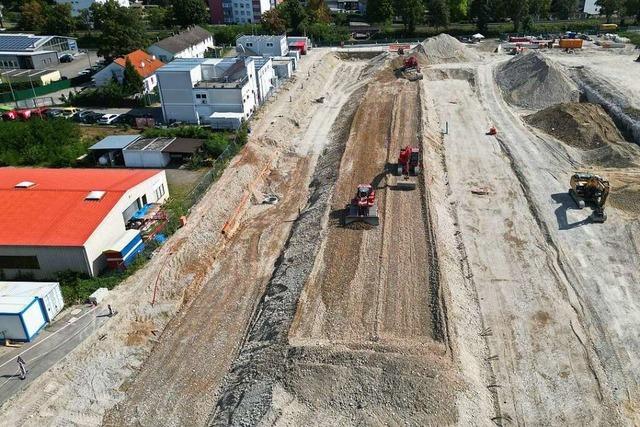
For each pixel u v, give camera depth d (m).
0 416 25.34
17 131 54.22
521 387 26.91
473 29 105.62
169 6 130.25
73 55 98.38
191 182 47.59
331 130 60.62
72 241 33.84
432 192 43.28
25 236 34.47
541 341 29.75
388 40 102.62
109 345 29.86
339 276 33.19
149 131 56.31
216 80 62.97
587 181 42.34
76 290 33.38
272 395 24.91
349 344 27.52
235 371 28.11
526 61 72.62
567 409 25.69
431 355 26.81
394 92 67.62
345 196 42.50
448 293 31.66
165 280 34.84
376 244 36.19
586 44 91.75
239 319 32.38
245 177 47.97
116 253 35.06
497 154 52.31
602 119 56.62
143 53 79.62
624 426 24.80
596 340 29.77
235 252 39.09
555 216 41.34
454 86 73.62
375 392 25.05
